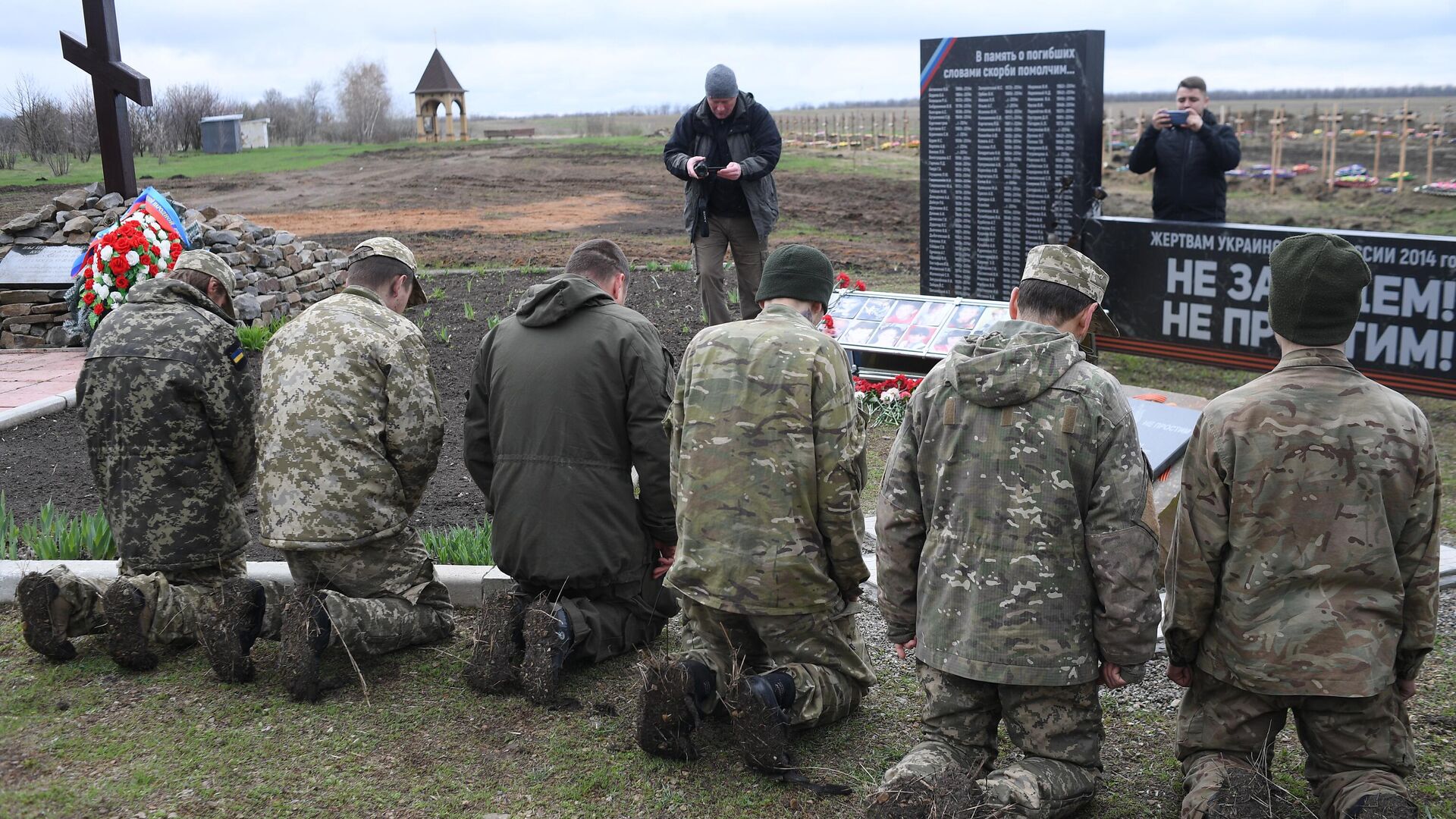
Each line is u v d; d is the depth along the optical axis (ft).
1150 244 25.02
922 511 9.68
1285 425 8.57
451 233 58.49
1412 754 9.09
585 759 10.76
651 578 12.89
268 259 32.09
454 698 12.08
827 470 10.37
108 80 32.76
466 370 27.53
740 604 10.37
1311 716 9.06
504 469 12.15
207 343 13.08
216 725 11.45
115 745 11.00
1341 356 8.84
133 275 29.50
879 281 41.04
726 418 10.43
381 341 12.57
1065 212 25.88
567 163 95.50
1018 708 9.32
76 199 32.78
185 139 135.64
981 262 27.78
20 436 23.26
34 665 12.87
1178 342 25.12
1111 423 8.89
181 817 9.76
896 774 8.84
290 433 12.19
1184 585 9.15
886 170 85.61
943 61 27.25
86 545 16.35
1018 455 8.97
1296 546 8.58
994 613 9.02
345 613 12.09
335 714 11.70
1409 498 8.48
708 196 26.02
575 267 12.82
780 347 10.46
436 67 170.71
